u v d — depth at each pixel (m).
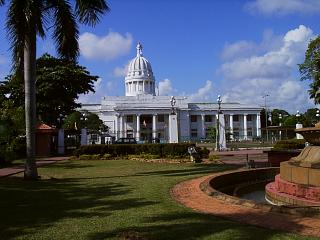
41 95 42.72
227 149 42.09
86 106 102.69
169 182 13.73
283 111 110.94
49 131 36.03
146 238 6.54
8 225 7.70
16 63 15.85
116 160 27.77
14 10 14.91
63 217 8.35
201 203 9.53
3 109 22.69
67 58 16.83
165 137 96.00
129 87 113.38
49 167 22.22
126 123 98.50
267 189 11.19
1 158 23.95
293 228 6.93
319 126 10.45
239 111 104.56
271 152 19.50
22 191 12.34
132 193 11.47
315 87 37.38
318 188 9.37
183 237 6.57
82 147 30.55
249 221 7.55
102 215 8.45
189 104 102.38
